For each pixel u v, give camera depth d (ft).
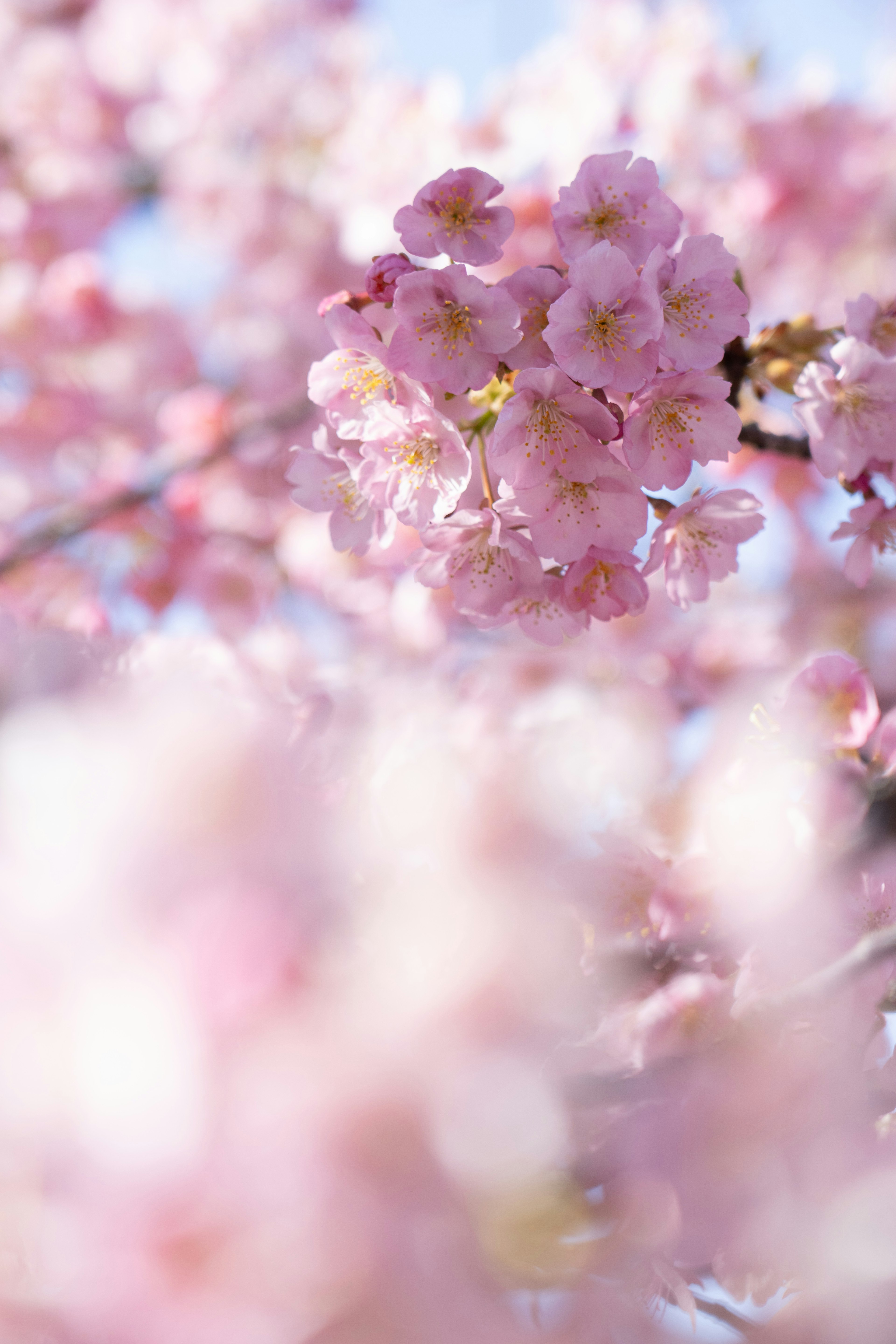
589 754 4.47
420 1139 3.40
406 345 3.74
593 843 3.86
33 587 6.31
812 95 5.90
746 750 3.89
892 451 3.87
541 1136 3.42
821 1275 3.60
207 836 3.42
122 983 3.39
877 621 6.16
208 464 6.75
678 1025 3.76
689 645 5.87
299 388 7.36
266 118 7.31
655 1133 3.59
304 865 3.44
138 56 7.59
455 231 3.76
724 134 5.87
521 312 3.76
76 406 7.24
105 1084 3.31
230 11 7.47
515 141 5.63
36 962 3.39
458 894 3.47
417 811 3.77
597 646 5.51
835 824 3.81
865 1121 3.65
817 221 6.03
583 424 3.74
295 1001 3.40
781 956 3.78
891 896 3.78
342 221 6.37
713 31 5.87
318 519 6.55
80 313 7.13
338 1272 3.39
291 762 3.51
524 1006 3.46
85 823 3.41
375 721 4.48
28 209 7.38
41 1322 3.40
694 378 3.74
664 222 3.78
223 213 7.47
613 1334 3.50
